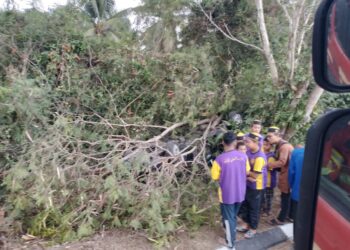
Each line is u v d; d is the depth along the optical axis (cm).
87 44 721
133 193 464
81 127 599
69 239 436
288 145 498
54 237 443
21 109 536
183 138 654
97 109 701
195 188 519
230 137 421
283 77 687
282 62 701
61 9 768
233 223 425
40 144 487
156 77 712
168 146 580
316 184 107
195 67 706
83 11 900
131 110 716
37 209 483
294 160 441
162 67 710
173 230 449
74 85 688
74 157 499
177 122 661
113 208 466
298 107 666
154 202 440
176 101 650
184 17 924
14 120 565
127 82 720
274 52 754
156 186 475
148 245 435
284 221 508
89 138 580
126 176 476
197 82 693
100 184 467
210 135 650
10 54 679
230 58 857
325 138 107
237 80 715
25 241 436
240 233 476
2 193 521
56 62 691
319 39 96
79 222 457
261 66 737
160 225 433
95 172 490
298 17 634
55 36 709
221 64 834
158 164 514
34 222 453
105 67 728
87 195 473
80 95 682
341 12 91
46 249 415
